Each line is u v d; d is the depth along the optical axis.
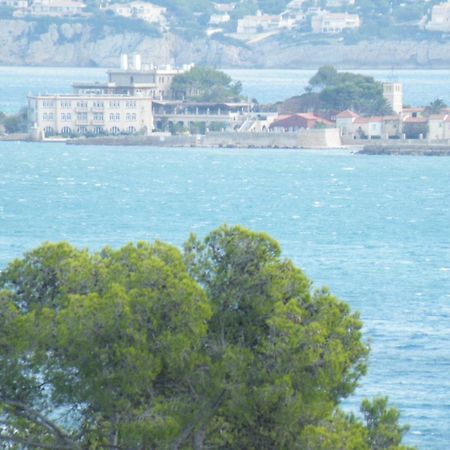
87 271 167.38
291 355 162.50
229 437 165.88
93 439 166.00
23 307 169.38
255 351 166.12
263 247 172.62
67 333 159.75
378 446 175.00
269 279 169.38
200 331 161.50
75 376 162.12
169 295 161.75
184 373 162.12
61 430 167.50
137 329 160.38
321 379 162.12
